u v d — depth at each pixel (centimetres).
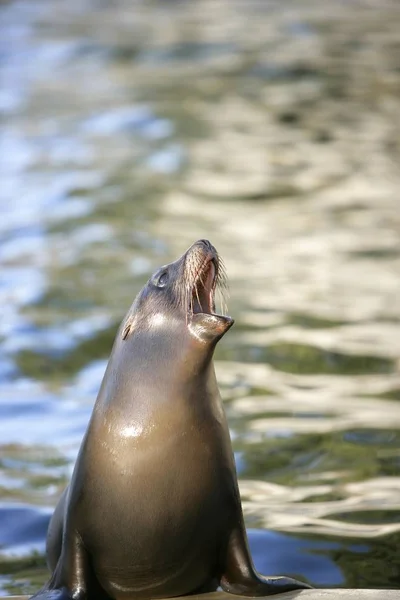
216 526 2027
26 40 11000
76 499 2036
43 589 2047
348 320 4147
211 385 2066
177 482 1995
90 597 2020
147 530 1991
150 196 6066
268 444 3048
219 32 11300
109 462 2011
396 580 2203
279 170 6612
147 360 2058
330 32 11162
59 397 3456
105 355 3828
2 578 2289
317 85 8944
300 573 2253
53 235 5356
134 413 2023
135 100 8575
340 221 5553
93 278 4669
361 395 3428
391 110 8119
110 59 10138
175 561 2017
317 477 2814
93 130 7725
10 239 5300
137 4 13262
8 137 7544
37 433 3178
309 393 3462
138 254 5012
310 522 2522
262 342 3938
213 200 5991
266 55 10106
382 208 5762
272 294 4466
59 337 3991
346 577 2225
